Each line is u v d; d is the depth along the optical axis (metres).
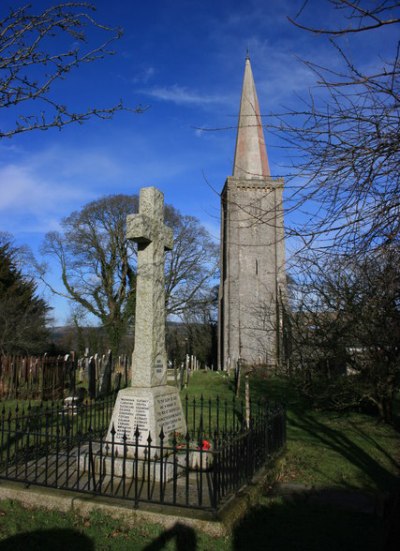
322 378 10.30
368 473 6.67
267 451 6.32
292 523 4.88
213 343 43.47
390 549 4.19
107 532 4.35
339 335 7.39
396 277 4.35
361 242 3.70
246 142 37.91
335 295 8.00
